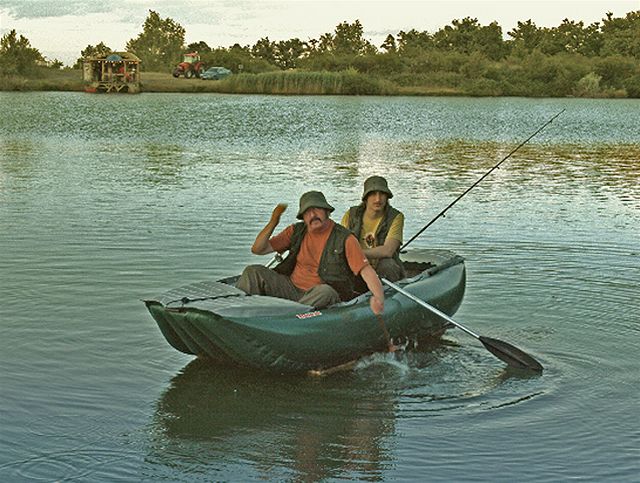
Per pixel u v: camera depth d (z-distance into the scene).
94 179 15.63
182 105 42.38
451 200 13.76
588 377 6.22
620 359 6.58
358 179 16.25
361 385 6.09
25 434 5.17
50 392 5.80
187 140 24.20
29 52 72.00
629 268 9.32
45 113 34.91
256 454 4.98
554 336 7.11
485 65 69.31
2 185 14.67
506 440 5.16
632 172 18.02
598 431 5.29
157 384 6.02
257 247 6.67
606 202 13.79
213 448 5.06
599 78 63.75
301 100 50.41
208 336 6.06
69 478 4.66
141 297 7.93
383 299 6.41
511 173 17.59
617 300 8.10
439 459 4.93
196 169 17.45
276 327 6.03
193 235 10.55
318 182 15.71
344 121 33.28
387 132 28.42
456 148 23.00
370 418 5.51
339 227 6.56
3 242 10.02
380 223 7.19
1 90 58.75
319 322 6.19
